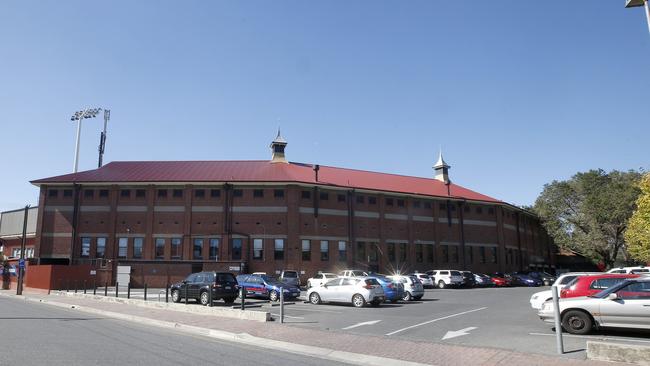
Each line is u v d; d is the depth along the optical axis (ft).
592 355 31.24
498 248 196.95
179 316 61.98
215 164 176.96
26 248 175.52
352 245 162.40
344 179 176.14
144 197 156.97
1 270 164.66
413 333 47.91
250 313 57.21
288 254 151.74
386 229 172.35
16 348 36.50
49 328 50.70
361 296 77.41
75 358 32.50
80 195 157.99
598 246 191.42
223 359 33.83
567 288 52.60
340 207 165.07
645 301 41.11
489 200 198.80
